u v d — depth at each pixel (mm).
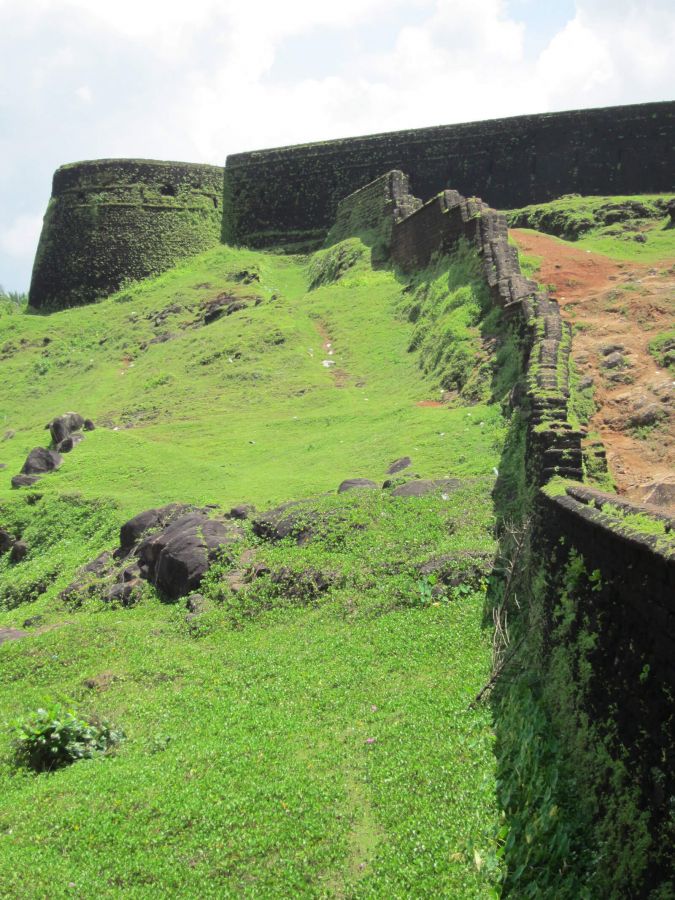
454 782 8062
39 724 10633
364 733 9578
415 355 25750
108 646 13844
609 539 6445
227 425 25406
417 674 10820
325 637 12609
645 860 5168
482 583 12484
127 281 49312
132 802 8680
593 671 6660
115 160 50781
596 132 39406
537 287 21344
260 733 10055
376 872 7086
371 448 19562
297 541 15492
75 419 27328
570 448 11539
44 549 20391
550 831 6375
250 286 41312
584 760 6527
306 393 26500
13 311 52969
